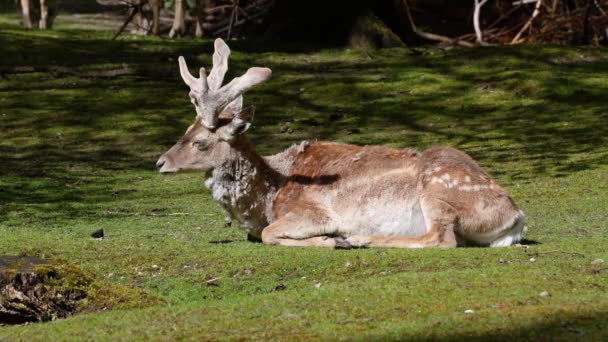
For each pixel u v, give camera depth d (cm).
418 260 958
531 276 862
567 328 700
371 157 1127
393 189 1101
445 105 2209
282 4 2719
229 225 1313
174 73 2419
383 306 781
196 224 1341
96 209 1482
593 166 1738
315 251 1016
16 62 2430
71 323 793
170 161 1106
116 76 2389
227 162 1111
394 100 2238
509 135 2005
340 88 2303
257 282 934
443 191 1072
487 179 1094
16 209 1473
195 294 917
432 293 811
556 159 1811
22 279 841
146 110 2189
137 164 1853
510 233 1093
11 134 2027
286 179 1141
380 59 2531
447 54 2548
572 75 2366
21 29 2791
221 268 964
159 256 1003
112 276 960
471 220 1072
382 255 980
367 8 2648
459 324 721
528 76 2347
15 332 782
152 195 1599
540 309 750
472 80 2359
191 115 2172
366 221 1102
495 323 719
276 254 999
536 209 1398
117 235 1237
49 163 1844
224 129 1108
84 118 2125
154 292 925
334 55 2570
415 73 2403
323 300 809
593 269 891
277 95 2266
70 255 1015
